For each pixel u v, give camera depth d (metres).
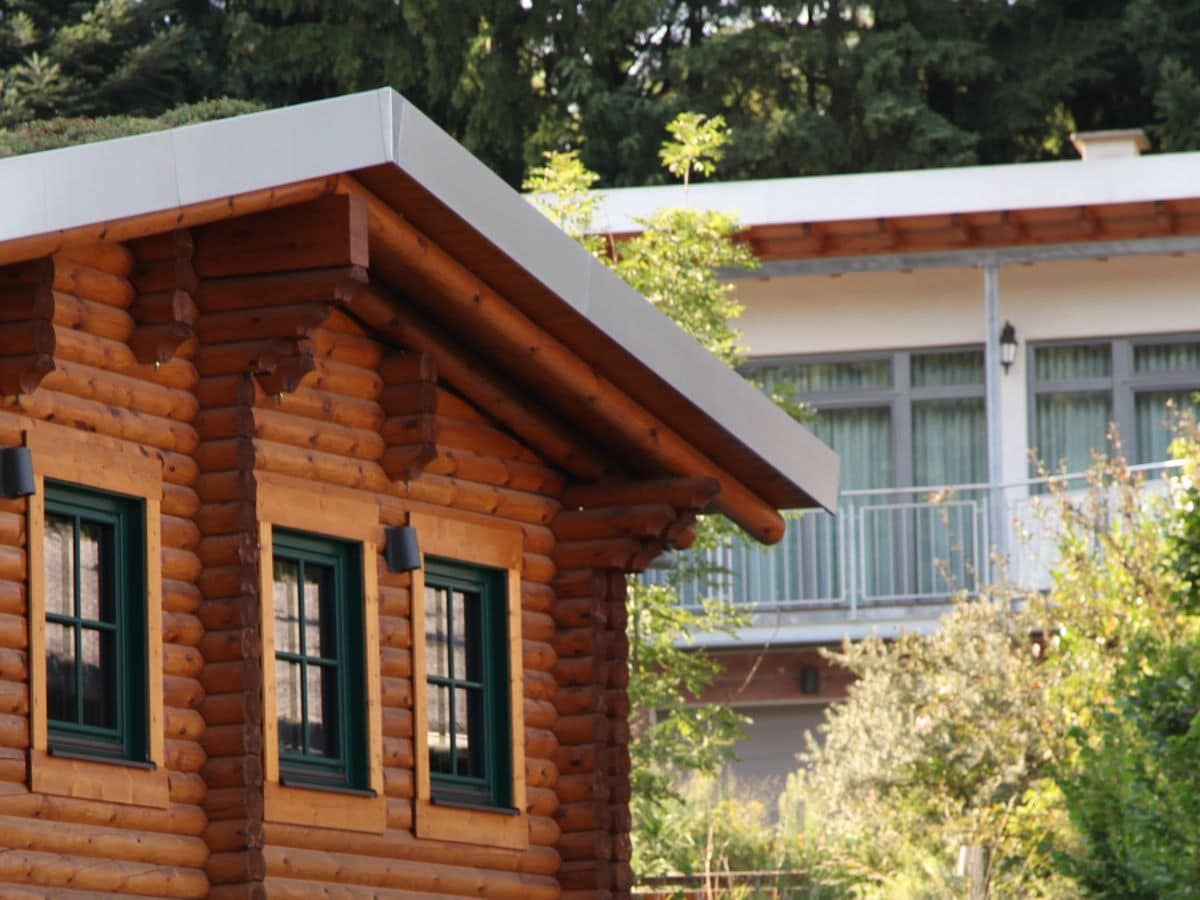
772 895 42.31
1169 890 30.20
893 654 46.19
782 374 54.41
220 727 23.91
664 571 46.72
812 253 52.38
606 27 74.69
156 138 21.25
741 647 53.31
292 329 24.08
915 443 54.03
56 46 70.19
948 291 53.88
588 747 29.42
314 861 25.02
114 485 23.19
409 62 75.19
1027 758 44.09
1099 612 43.34
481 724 28.52
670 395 27.84
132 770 22.92
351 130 22.94
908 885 42.19
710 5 77.81
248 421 24.34
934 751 44.38
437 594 28.14
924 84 77.12
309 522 25.58
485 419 28.72
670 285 43.94
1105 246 51.94
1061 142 78.44
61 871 21.92
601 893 29.11
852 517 52.16
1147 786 30.84
